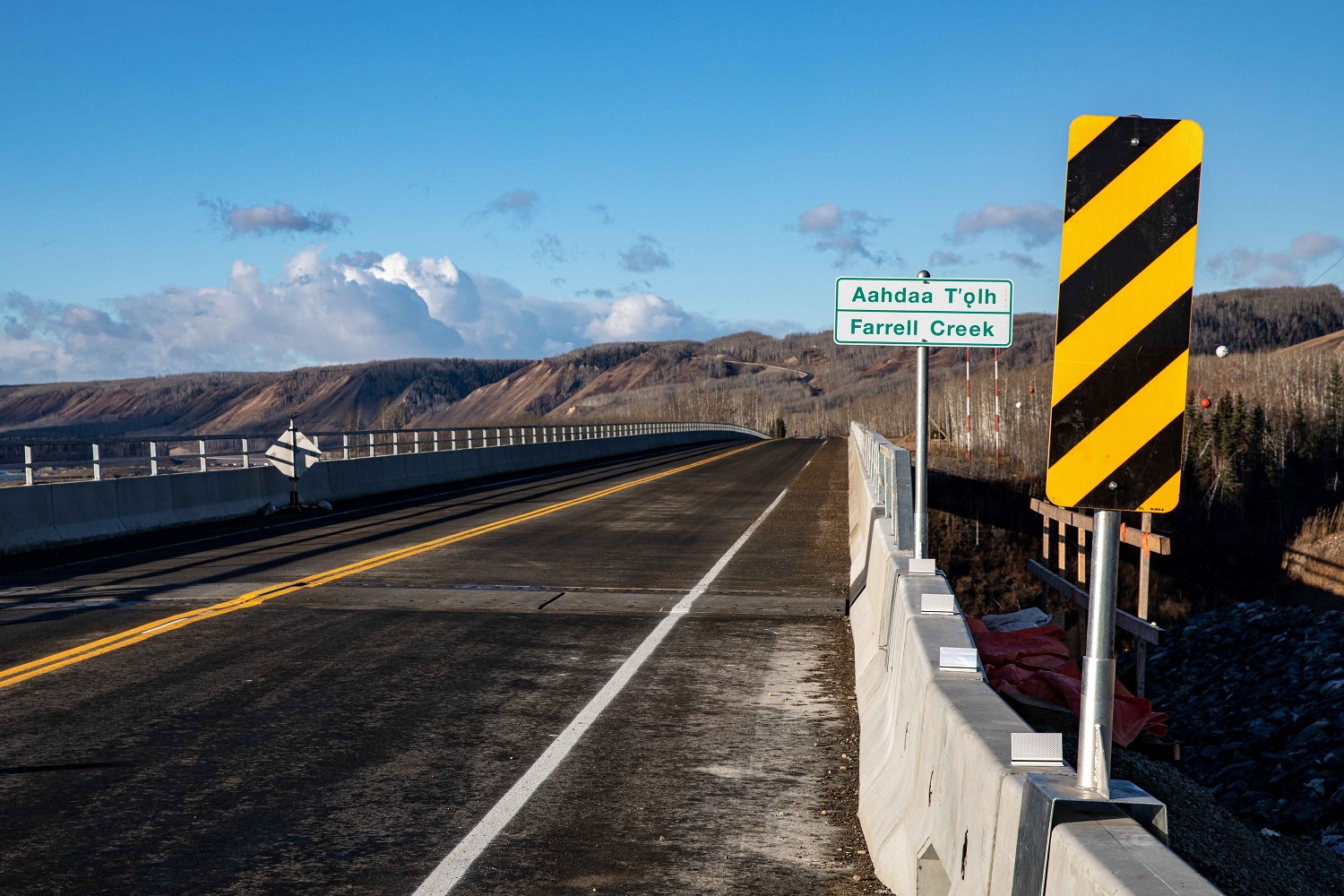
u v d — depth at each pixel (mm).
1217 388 125250
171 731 7148
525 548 16859
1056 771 2939
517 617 11125
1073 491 2889
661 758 6609
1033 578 49531
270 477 24266
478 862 5016
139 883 4789
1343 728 18312
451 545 17359
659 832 5395
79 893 4676
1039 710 7301
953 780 3568
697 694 8141
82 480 18219
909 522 8859
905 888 4223
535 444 44125
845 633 10391
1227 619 33125
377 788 6070
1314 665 24781
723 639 10109
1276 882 6137
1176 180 2871
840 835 5348
